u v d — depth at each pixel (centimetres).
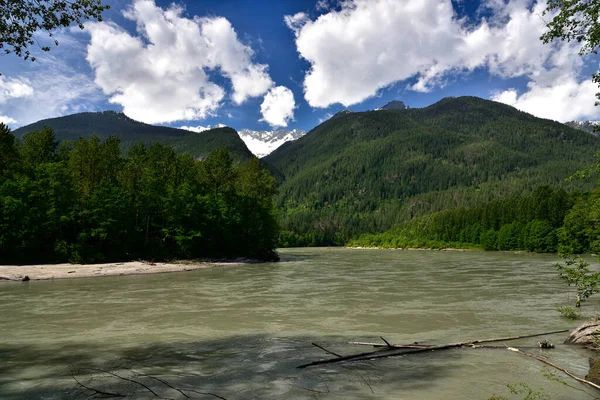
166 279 3884
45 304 2369
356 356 1266
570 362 1213
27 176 5578
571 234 8056
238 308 2236
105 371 1143
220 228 6831
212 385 1024
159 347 1423
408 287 3172
